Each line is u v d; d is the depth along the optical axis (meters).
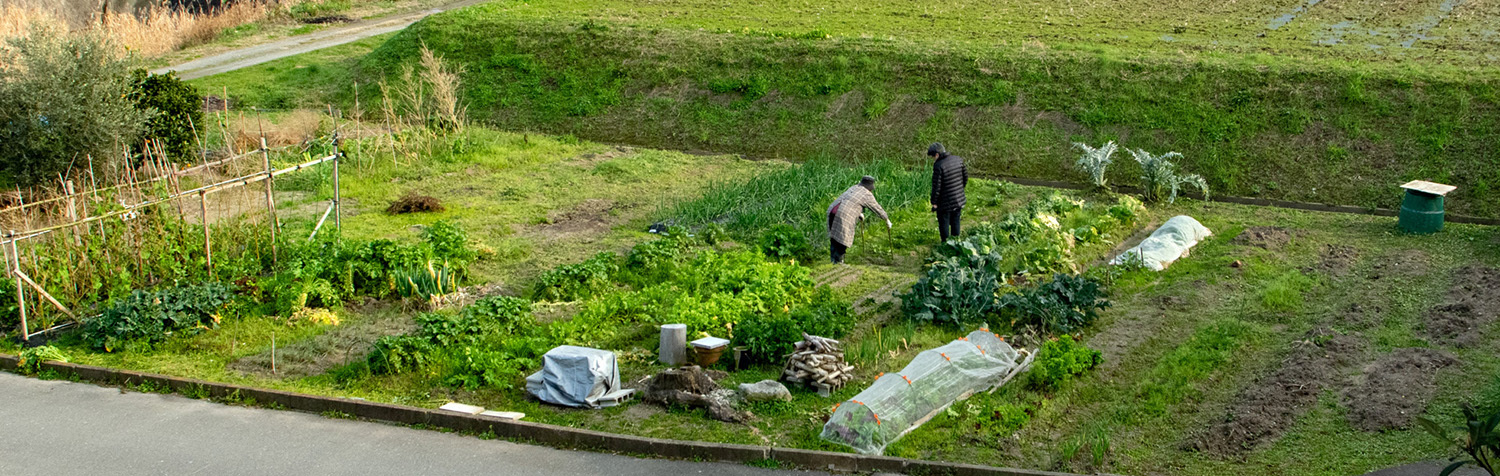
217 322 11.42
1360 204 17.19
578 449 8.71
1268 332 11.35
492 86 24.58
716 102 22.86
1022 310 11.53
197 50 30.47
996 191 18.12
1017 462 8.48
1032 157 19.73
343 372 10.25
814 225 15.47
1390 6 27.06
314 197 17.56
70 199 12.57
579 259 14.28
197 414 9.39
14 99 16.06
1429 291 12.48
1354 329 11.27
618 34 25.45
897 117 21.42
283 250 13.76
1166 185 17.55
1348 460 8.39
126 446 8.64
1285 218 16.47
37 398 9.70
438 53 25.94
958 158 14.84
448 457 8.52
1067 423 9.29
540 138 22.23
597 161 20.66
